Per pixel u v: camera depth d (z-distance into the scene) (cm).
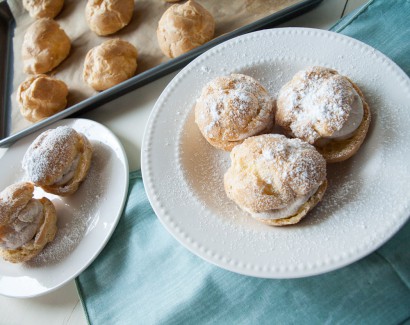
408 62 36
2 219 35
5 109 50
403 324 28
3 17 57
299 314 29
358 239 29
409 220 30
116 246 36
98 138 41
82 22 53
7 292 36
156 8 50
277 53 38
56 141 39
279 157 30
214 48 40
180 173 35
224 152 37
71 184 38
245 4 47
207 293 32
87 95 47
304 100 33
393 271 29
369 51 35
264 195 30
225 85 35
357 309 29
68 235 37
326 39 37
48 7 53
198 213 33
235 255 30
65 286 36
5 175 43
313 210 31
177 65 44
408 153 31
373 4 38
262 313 30
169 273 33
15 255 36
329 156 32
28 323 35
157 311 32
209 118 34
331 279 30
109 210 37
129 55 46
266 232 31
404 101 32
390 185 30
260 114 34
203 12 45
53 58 49
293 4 44
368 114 32
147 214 36
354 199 30
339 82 32
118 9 48
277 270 29
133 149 41
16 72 52
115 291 34
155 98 44
